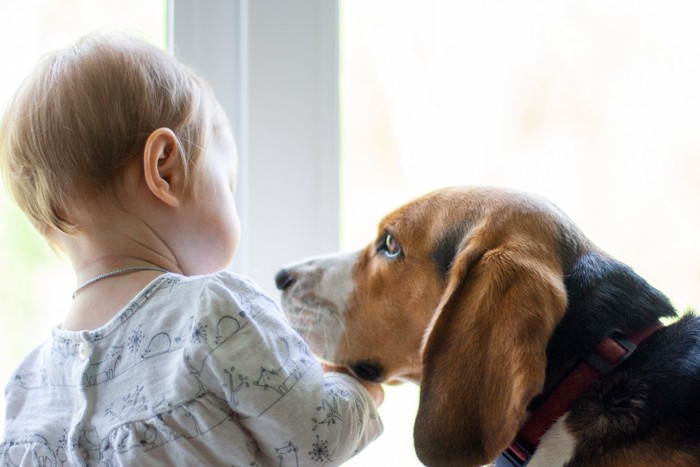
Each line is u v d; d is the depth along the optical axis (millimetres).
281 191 2035
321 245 2111
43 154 1492
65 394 1448
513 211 1605
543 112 2564
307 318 1833
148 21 2029
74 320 1500
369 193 2340
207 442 1347
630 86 2639
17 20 1995
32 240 2039
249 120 1974
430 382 1443
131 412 1357
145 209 1528
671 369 1461
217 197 1630
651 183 2680
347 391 1526
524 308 1392
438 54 2432
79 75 1503
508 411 1335
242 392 1349
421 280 1693
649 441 1406
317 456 1405
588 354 1484
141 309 1438
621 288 1565
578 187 2615
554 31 2562
